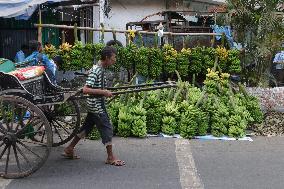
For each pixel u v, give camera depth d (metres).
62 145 7.58
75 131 7.10
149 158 6.95
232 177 6.09
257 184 5.84
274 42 9.81
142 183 5.84
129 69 9.55
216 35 10.31
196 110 8.25
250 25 10.03
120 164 6.57
